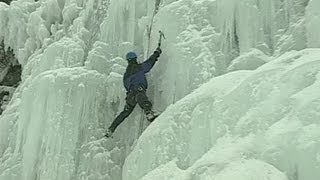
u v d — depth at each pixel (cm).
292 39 714
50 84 814
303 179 495
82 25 941
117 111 823
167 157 649
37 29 1063
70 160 780
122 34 860
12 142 903
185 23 780
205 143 623
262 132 552
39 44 1069
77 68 838
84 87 812
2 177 838
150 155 666
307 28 696
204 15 783
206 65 735
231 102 610
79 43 911
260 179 499
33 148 809
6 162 859
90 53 859
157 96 778
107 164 783
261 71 610
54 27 1042
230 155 539
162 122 677
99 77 829
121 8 860
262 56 718
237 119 595
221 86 649
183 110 665
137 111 794
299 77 571
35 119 816
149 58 770
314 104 529
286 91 568
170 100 754
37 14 1068
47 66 917
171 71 761
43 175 782
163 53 782
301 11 733
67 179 771
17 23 1109
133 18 852
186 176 552
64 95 809
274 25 741
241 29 746
